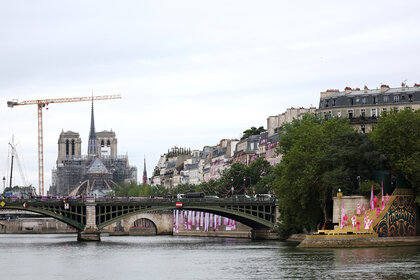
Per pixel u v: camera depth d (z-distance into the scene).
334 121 192.62
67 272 124.31
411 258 127.31
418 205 160.88
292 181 174.00
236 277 111.19
